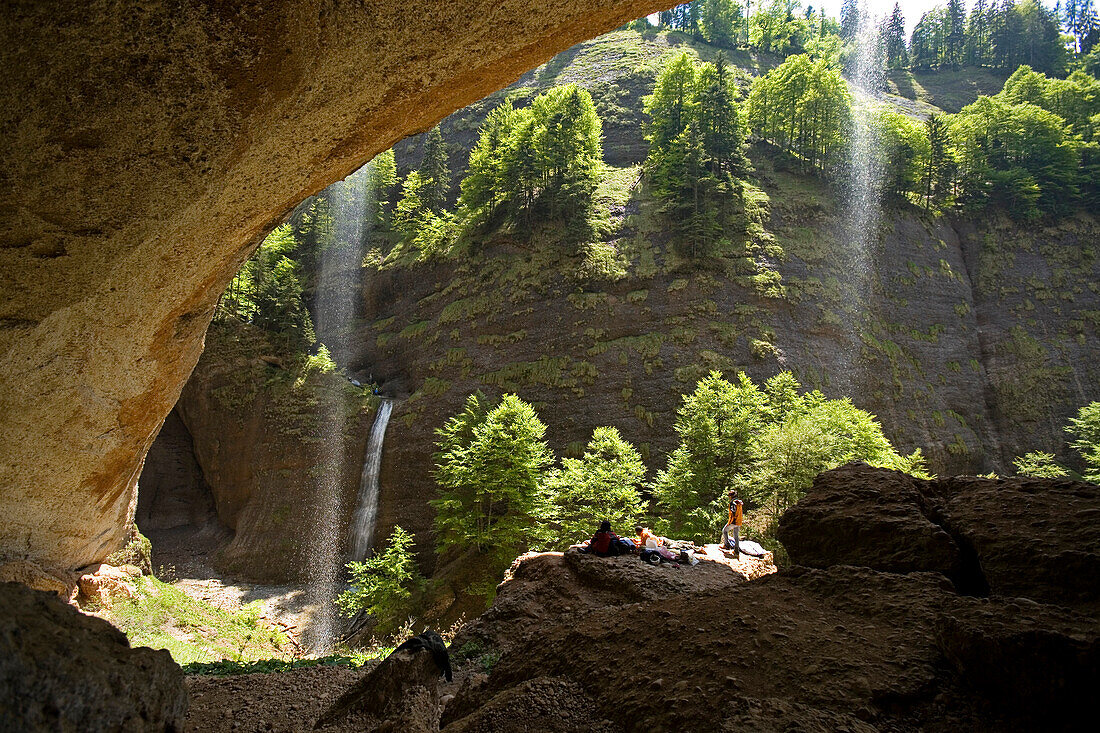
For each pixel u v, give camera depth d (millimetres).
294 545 44844
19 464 8672
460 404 46438
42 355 7312
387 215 73875
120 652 2666
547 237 54000
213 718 6598
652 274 48344
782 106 64750
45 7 4672
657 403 42469
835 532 5199
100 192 5957
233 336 54125
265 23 5250
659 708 3197
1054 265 54781
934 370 49500
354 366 57125
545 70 87500
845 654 3316
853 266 51375
